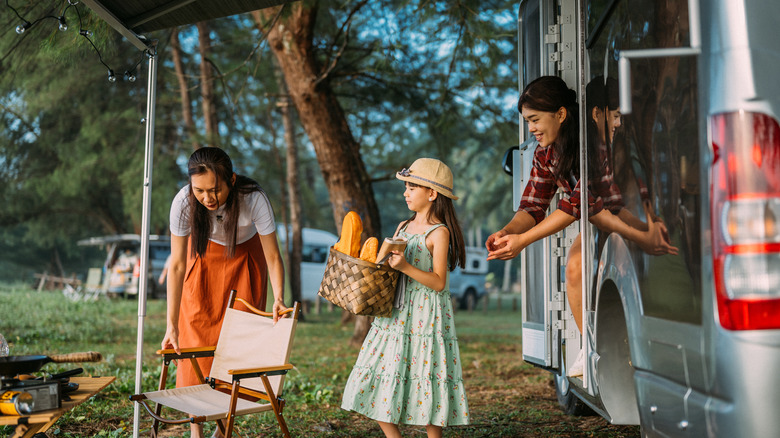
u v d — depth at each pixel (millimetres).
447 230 3225
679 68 1943
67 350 8203
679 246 1928
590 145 2883
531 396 5590
